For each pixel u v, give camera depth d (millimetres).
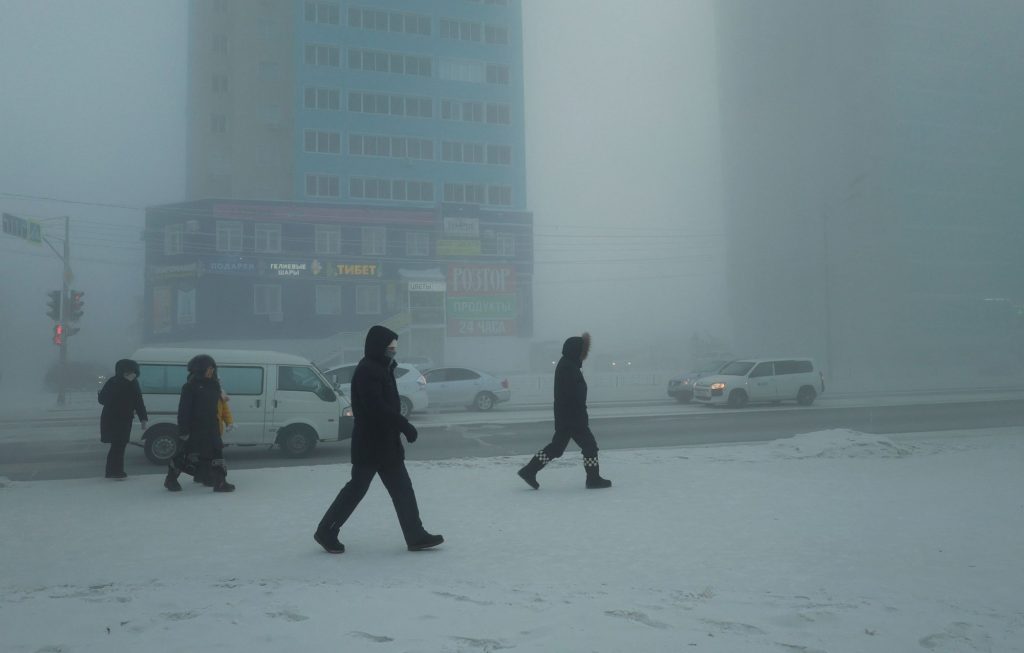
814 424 20250
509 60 67562
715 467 12086
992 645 4410
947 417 22125
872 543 7133
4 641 4117
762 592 5508
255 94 63938
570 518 8305
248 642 4078
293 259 57844
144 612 4695
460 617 4582
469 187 65750
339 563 6453
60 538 7527
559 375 10305
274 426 14133
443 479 11125
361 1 63750
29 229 34156
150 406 13555
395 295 60656
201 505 9281
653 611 4844
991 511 8625
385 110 63844
